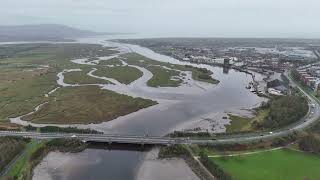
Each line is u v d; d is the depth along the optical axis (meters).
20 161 164.38
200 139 193.25
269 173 155.50
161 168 162.88
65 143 185.25
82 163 167.62
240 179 148.88
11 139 185.62
